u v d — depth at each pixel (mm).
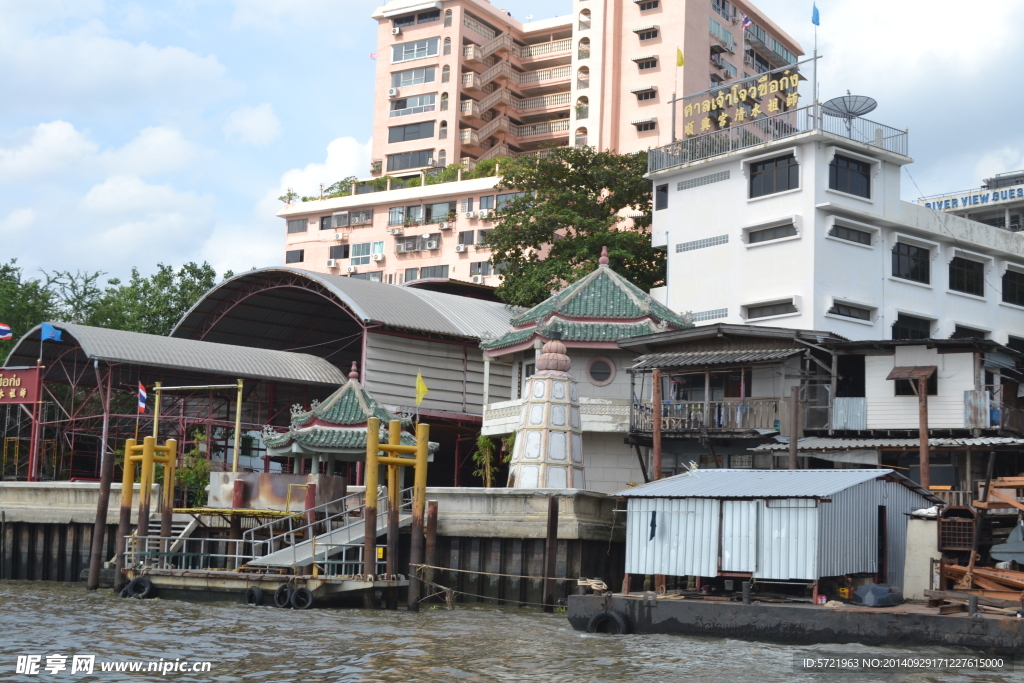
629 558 31344
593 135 92125
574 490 35844
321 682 22156
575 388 38875
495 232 61250
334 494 38469
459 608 35188
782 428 40750
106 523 42438
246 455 56938
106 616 30688
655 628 28516
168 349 50344
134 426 56938
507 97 102812
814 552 28359
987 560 29906
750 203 53188
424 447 33781
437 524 36969
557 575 35531
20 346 52812
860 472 31609
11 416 57031
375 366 51906
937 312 54844
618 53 92625
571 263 59094
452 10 101375
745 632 27438
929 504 33625
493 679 22766
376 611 32875
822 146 51312
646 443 42000
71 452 52625
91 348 48062
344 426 40812
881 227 53000
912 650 25391
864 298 51906
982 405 40031
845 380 43188
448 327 53812
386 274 93250
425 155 101000
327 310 59875
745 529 29516
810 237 50594
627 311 44844
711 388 43938
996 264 58062
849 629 26312
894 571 31844
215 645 26000
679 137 88062
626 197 62344
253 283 57156
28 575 43562
